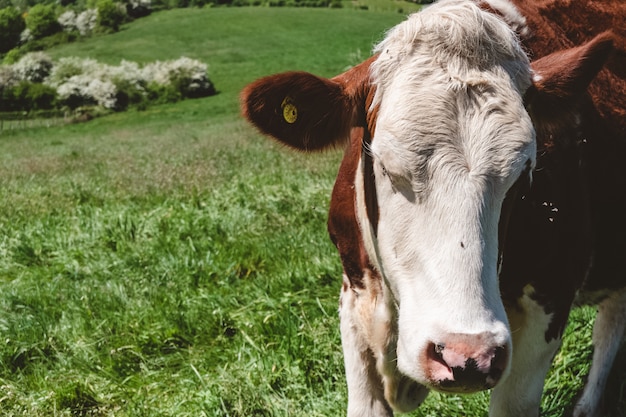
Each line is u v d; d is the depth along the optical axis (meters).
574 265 1.74
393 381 1.82
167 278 3.18
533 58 1.74
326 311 2.72
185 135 12.31
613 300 2.24
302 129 1.61
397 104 1.46
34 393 2.42
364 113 1.57
